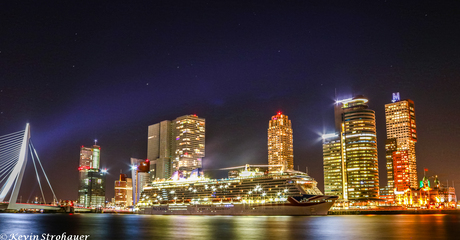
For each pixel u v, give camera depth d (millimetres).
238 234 130500
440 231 142500
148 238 121562
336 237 121438
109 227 170500
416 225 177000
